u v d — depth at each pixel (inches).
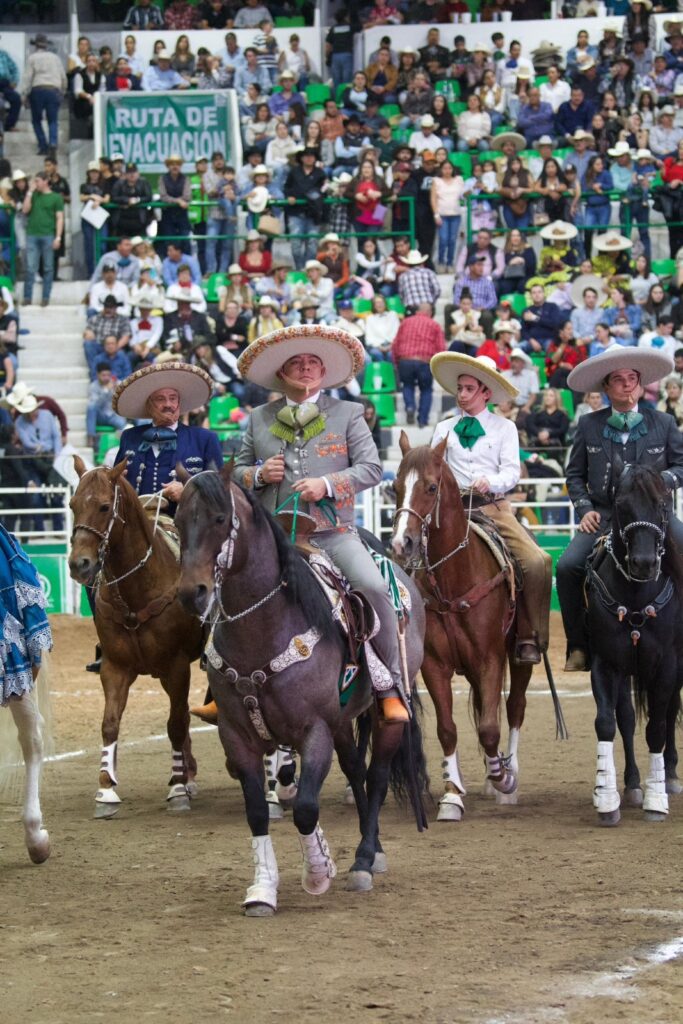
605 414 514.9
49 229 1327.5
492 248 1320.1
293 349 410.0
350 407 411.8
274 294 1255.5
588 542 505.4
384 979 301.9
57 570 1067.3
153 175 1443.2
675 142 1445.6
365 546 400.2
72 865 426.0
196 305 1237.1
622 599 462.6
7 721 434.0
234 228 1344.7
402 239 1315.2
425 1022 273.3
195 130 1443.2
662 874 395.5
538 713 768.3
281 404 419.8
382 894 378.9
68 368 1283.2
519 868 406.9
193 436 539.8
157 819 499.8
